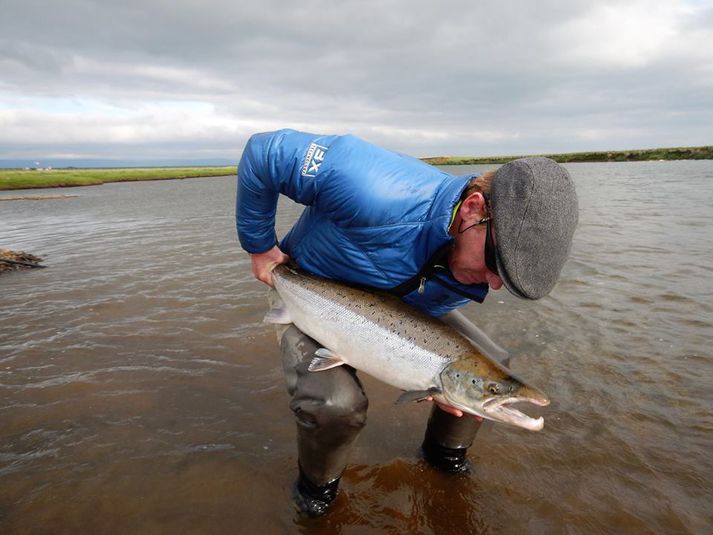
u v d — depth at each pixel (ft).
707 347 6.30
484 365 3.76
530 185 2.94
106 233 18.74
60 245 16.07
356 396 3.63
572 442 4.59
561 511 3.84
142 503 3.91
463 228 3.40
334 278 4.30
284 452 4.56
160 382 5.76
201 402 5.35
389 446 4.69
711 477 4.09
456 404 3.84
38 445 4.60
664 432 4.67
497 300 8.53
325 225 4.08
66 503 3.89
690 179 40.63
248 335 7.12
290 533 3.67
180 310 8.29
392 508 3.94
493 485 4.15
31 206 34.78
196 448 4.58
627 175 50.16
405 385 4.07
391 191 3.59
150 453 4.50
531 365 6.01
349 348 4.15
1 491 4.01
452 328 4.11
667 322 7.18
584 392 5.38
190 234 17.67
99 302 8.84
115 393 5.51
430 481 4.23
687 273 9.77
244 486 4.12
